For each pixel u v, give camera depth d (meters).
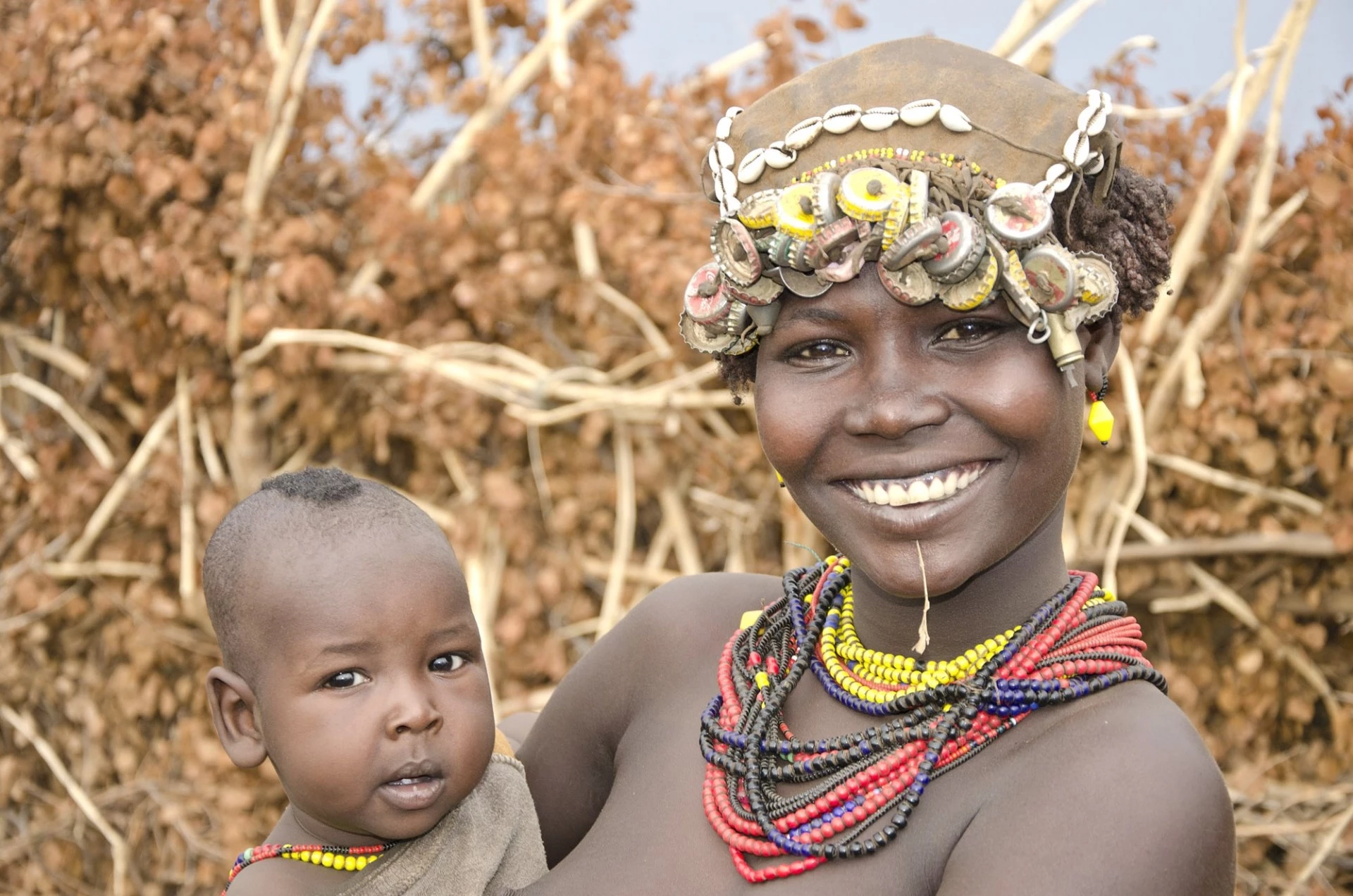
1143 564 3.95
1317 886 3.79
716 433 4.40
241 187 4.39
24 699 4.75
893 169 1.35
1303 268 3.97
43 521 4.71
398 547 1.62
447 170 4.46
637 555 4.47
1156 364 3.92
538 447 4.33
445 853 1.62
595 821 1.78
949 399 1.33
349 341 4.27
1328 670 4.04
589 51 4.61
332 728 1.57
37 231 4.56
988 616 1.46
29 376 4.89
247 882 1.61
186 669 4.70
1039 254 1.29
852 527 1.41
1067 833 1.24
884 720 1.47
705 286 1.48
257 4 4.58
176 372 4.56
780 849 1.40
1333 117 3.82
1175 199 1.52
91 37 4.36
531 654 4.34
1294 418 3.82
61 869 4.74
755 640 1.65
